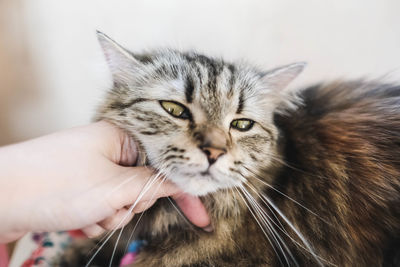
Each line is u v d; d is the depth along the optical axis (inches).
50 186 7.6
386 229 9.4
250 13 15.3
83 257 11.5
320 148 10.2
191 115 9.2
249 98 10.1
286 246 9.2
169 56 10.5
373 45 14.8
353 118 10.4
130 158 9.2
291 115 11.2
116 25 16.0
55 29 16.1
